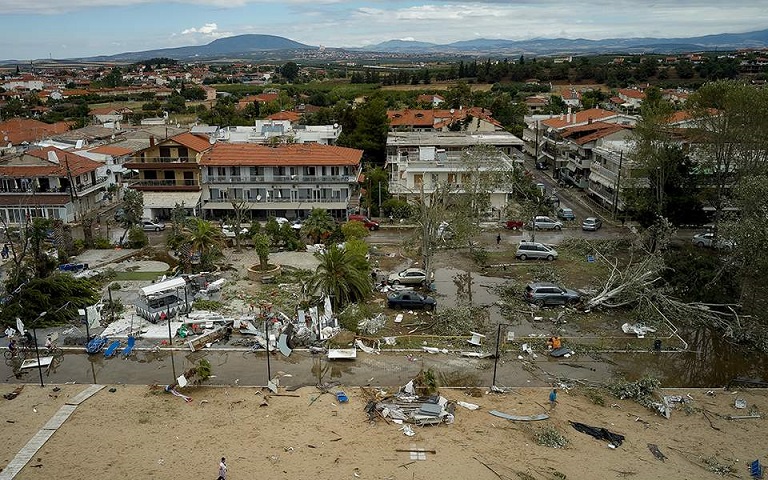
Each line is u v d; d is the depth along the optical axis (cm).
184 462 2894
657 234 6019
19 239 6372
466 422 3275
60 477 2778
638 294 4778
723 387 3769
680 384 3828
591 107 16888
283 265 6053
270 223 6775
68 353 4097
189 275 5500
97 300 4934
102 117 16850
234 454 2958
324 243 6719
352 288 4788
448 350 4162
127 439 3072
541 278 5684
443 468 2869
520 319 4778
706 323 4681
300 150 8206
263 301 4981
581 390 3672
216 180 7938
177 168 7925
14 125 12775
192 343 4144
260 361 3975
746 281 4891
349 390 3594
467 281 5700
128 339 4138
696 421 3356
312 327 4378
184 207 7625
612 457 2998
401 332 4466
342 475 2808
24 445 3014
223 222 7562
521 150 10675
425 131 12394
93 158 9406
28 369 3866
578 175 10119
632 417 3384
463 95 16512
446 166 8338
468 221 6231
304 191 7956
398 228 7681
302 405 3416
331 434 3134
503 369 3922
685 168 6762
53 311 4584
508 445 3067
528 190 8238
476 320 4725
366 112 11494
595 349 4238
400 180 8812
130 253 6456
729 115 6191
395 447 3030
